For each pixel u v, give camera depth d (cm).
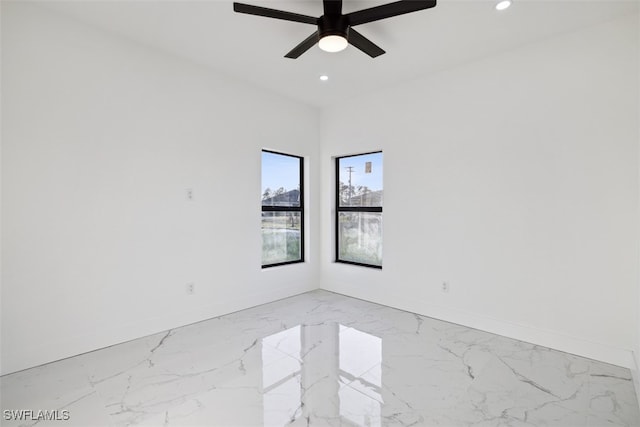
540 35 254
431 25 241
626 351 228
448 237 319
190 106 307
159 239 288
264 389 200
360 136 394
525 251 272
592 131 240
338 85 361
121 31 255
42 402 186
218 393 196
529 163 269
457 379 213
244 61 305
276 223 404
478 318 299
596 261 240
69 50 238
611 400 189
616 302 232
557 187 256
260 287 372
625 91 228
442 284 324
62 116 235
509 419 173
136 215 273
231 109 340
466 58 294
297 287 416
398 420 172
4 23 212
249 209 359
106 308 258
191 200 309
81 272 245
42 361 228
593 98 240
